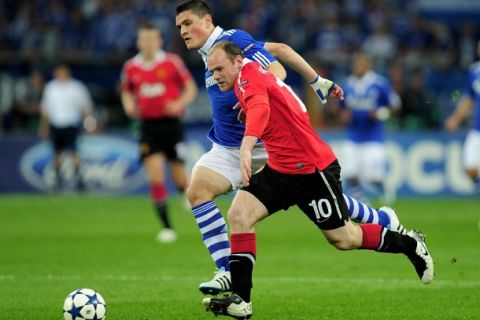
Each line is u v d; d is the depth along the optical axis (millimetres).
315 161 22938
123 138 74125
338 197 23406
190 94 46281
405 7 95562
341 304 26547
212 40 26516
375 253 39312
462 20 101250
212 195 26969
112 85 78625
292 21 88000
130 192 73812
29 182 74625
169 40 84562
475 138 50125
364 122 60594
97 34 85375
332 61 78125
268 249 41031
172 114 46000
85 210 61781
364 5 92812
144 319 24281
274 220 56844
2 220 55094
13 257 38125
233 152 27422
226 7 87188
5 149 74500
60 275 32875
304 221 56031
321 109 76500
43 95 76312
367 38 89688
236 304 21984
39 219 55750
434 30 91438
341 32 86938
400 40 88750
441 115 78500
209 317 24672
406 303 26562
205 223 26641
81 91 70812
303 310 25594
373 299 27375
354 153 61062
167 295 28406
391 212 26297
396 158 72500
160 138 45906
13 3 88750
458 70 80500
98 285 30516
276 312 25328
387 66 80000
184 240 44750
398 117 76312
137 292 29016
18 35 85062
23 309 25812
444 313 24797
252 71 22531
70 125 70625
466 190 73125
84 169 74000
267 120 22109
